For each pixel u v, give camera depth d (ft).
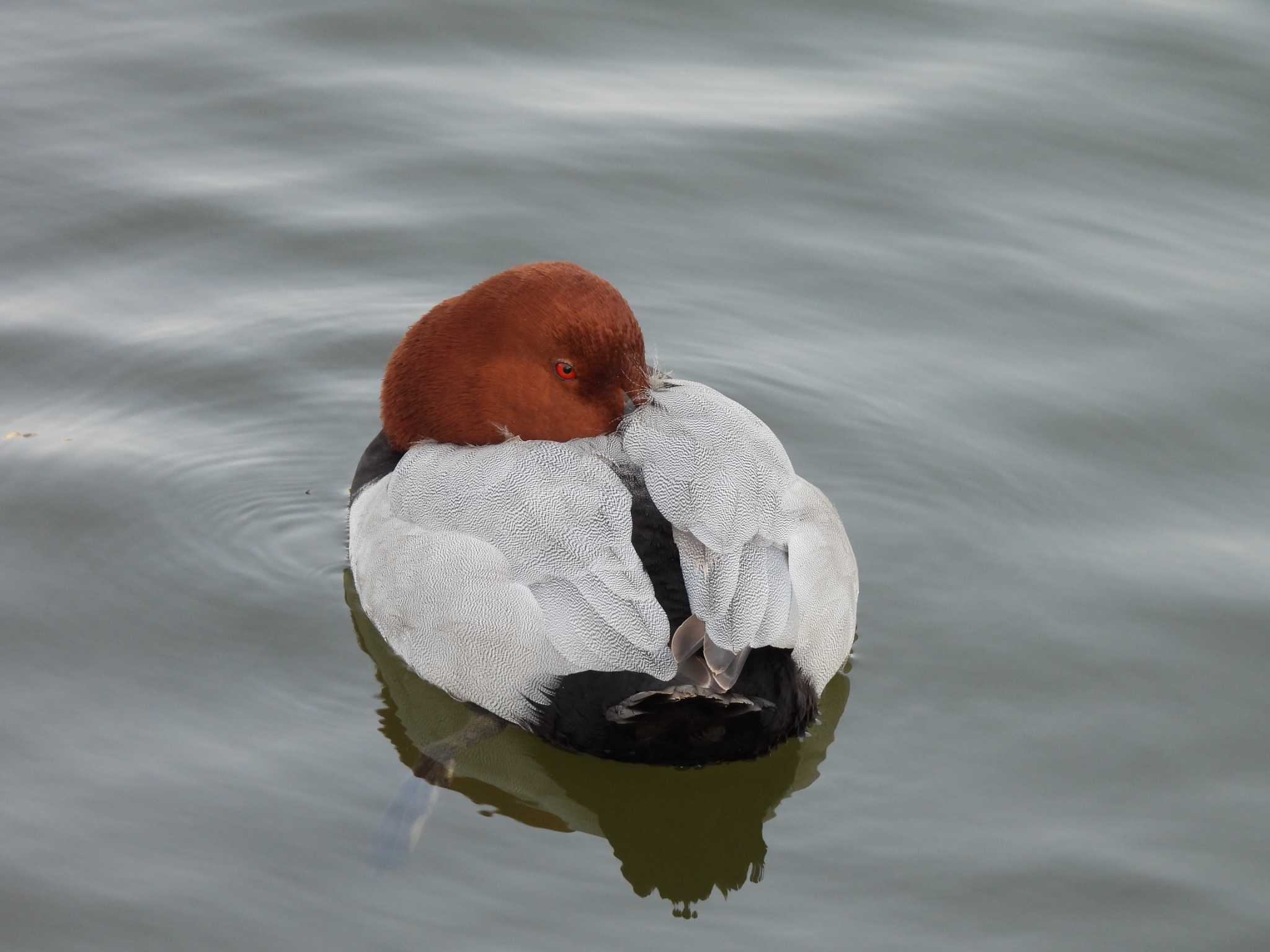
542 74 52.19
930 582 36.11
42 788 29.60
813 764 31.40
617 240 46.75
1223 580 35.88
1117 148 49.44
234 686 32.73
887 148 49.62
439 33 53.72
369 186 48.11
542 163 49.03
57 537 36.35
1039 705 32.65
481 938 27.14
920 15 54.60
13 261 44.62
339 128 49.96
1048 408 41.19
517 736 31.60
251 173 48.21
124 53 52.11
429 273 45.55
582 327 32.30
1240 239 46.50
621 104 51.06
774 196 48.24
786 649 29.30
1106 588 35.76
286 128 49.80
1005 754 31.42
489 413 33.47
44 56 51.72
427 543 31.32
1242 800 30.30
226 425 40.68
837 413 41.37
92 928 26.81
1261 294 44.47
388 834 29.22
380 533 32.91
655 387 33.01
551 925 27.58
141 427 40.19
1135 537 37.32
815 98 51.31
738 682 28.43
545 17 54.49
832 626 30.55
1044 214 47.47
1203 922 27.71
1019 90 51.42
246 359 42.63
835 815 30.01
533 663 29.53
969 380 42.24
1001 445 40.14
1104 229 46.91
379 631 33.24
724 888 29.60
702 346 43.45
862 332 44.01
